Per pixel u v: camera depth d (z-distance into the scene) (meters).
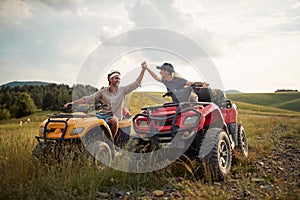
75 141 5.74
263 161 6.71
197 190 4.70
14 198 4.14
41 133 5.92
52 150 5.45
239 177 5.54
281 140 9.88
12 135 7.89
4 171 4.79
